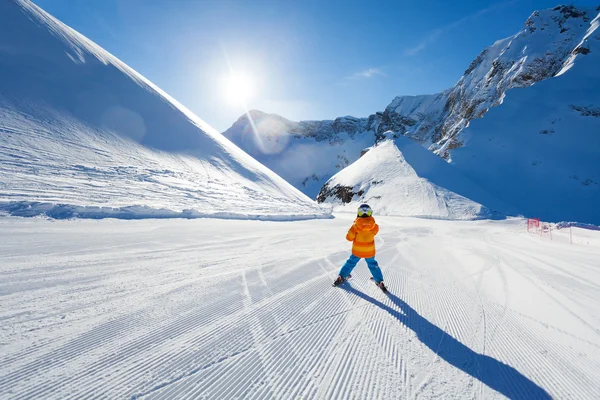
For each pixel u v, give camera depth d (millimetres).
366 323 2967
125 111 25484
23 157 14055
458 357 2406
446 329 2934
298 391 1876
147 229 9156
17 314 2682
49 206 9570
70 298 3154
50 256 4926
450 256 7754
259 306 3234
